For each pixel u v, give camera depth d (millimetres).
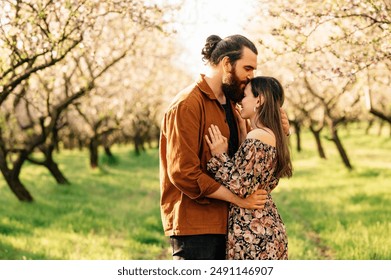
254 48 3941
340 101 22203
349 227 9641
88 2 6734
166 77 27750
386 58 6324
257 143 3791
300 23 6297
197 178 3758
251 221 3834
